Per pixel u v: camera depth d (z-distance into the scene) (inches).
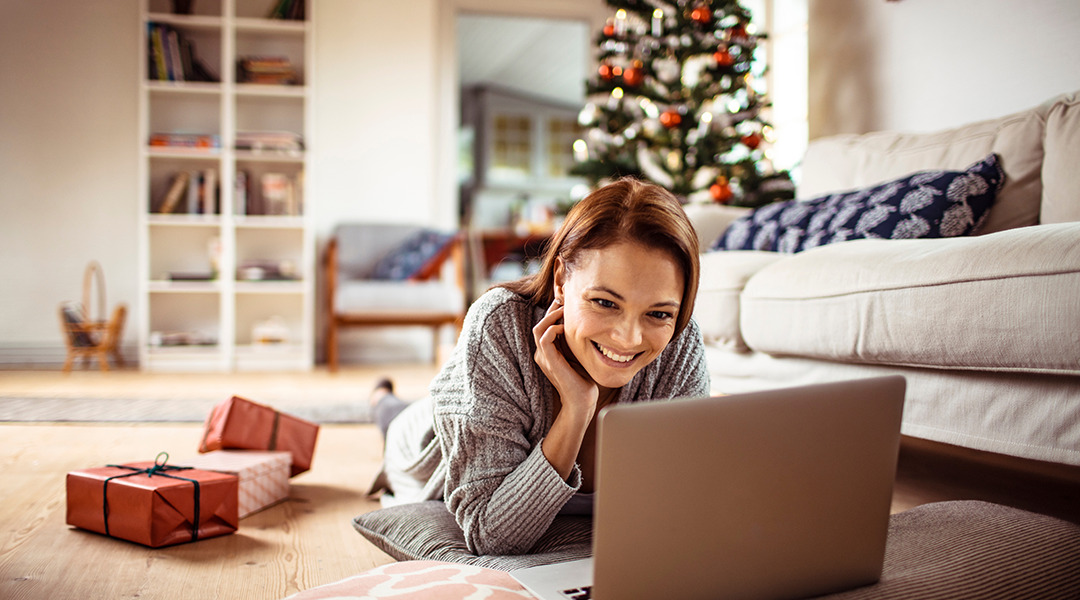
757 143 131.7
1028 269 43.3
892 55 109.2
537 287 39.5
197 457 62.5
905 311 51.6
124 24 176.2
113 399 117.9
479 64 323.3
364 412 109.4
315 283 186.5
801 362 65.9
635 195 32.4
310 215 174.1
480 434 38.6
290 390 135.1
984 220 70.4
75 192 174.6
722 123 139.7
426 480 50.5
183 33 177.8
